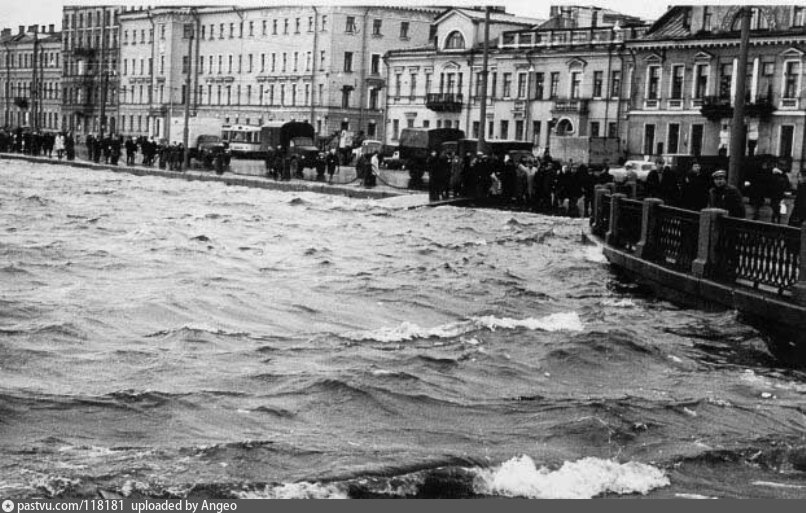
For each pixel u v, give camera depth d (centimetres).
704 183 2830
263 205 4769
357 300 2123
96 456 1086
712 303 1889
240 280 2344
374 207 4750
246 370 1467
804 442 1216
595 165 6906
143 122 13612
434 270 2603
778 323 1639
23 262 2478
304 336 1731
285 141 8212
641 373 1536
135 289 2147
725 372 1558
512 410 1310
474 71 9606
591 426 1238
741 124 2533
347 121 11312
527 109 8994
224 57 12719
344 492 1005
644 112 7906
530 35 9019
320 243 3222
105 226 3509
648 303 2123
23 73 16038
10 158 9231
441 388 1403
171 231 3378
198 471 1045
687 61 7600
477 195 4800
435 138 7456
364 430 1212
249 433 1188
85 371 1448
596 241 2870
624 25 8306
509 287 2338
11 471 1029
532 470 1080
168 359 1528
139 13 13575
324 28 11206
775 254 1705
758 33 7069
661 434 1231
